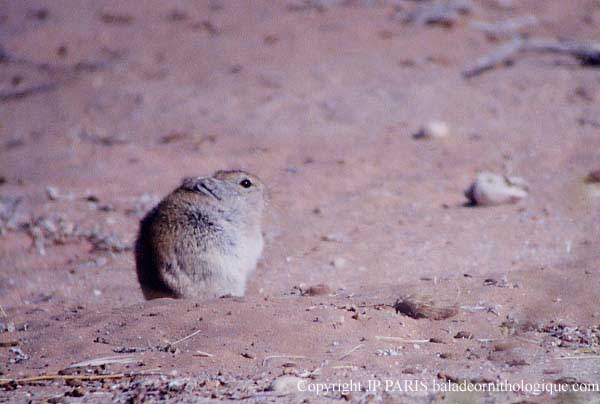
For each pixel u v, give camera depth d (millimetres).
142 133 28594
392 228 19094
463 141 25766
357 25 37594
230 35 37812
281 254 17969
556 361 11250
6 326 14359
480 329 12523
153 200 22422
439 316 12891
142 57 36281
